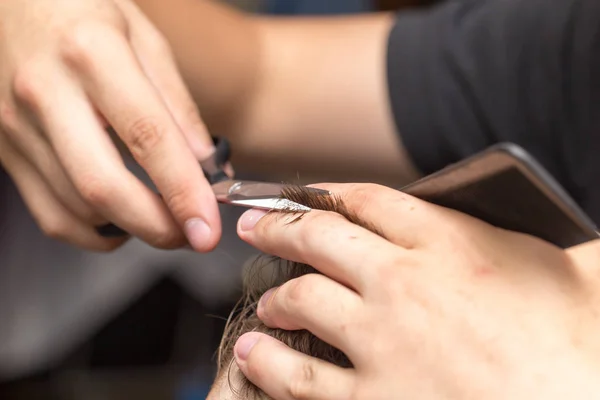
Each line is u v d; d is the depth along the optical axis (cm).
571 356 29
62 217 43
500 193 28
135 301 77
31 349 73
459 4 58
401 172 58
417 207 31
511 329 29
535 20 52
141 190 38
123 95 37
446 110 54
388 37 56
